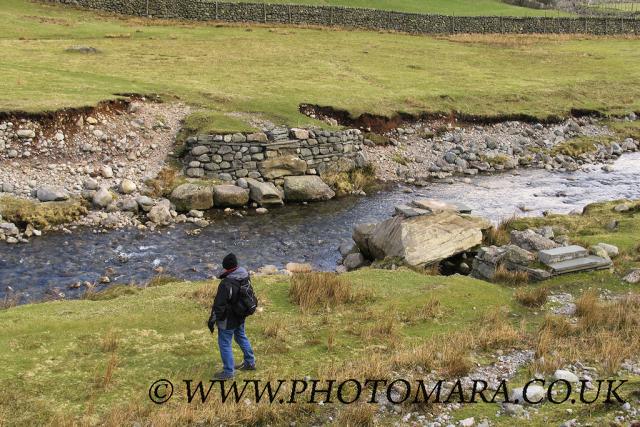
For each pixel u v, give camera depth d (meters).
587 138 43.00
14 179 26.89
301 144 32.47
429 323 14.58
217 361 12.22
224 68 46.19
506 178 35.41
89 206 26.78
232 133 31.17
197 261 22.48
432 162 37.00
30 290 19.45
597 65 60.41
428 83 48.12
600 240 20.38
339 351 12.79
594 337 13.27
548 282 17.36
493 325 14.14
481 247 19.64
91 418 9.92
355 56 55.25
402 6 84.75
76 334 13.24
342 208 29.70
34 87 34.28
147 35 55.06
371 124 38.84
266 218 27.97
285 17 65.44
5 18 54.03
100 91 34.88
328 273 17.70
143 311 14.68
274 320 14.35
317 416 10.13
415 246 20.52
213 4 63.31
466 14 85.75
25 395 10.55
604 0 114.50
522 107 45.31
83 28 54.66
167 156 31.42
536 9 99.00
